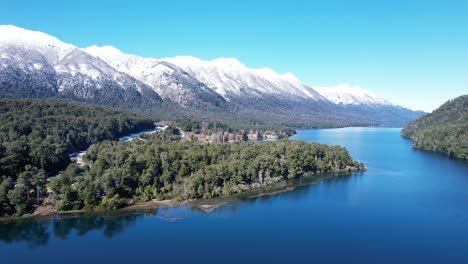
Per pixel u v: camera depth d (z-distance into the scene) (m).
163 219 135.25
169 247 112.44
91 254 108.62
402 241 114.81
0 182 146.50
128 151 185.38
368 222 130.50
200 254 107.62
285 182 190.38
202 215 139.25
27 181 143.50
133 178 160.38
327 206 149.00
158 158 174.38
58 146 186.50
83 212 142.00
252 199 160.25
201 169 173.25
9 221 133.25
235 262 102.81
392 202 153.25
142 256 106.94
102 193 154.50
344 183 188.38
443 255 106.06
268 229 125.19
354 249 110.00
